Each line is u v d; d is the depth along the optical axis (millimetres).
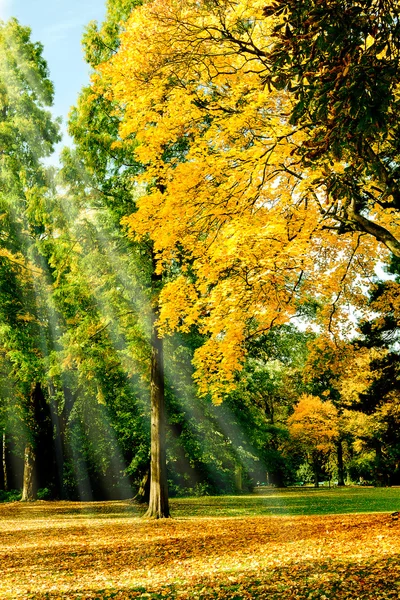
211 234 8312
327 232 9039
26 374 16938
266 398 41406
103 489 26609
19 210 18484
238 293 7012
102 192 13852
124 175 13719
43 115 20438
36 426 23188
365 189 7770
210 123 8578
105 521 14117
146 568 7641
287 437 32062
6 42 20344
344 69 3775
